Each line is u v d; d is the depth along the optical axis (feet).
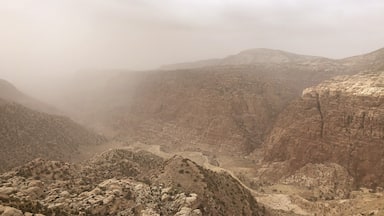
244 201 251.80
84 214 186.60
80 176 267.59
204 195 229.25
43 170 254.68
